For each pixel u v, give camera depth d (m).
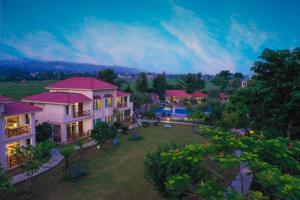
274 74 12.07
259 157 6.84
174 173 11.48
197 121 43.03
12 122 21.56
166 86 78.81
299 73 11.36
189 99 68.56
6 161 18.59
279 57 11.72
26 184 15.97
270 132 12.19
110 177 17.45
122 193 15.00
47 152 20.39
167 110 58.16
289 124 12.06
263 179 5.81
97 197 14.45
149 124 39.06
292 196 5.09
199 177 9.79
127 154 23.19
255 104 13.68
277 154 6.66
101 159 21.56
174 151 7.92
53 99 27.75
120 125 33.62
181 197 10.85
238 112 14.18
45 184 16.09
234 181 13.31
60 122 27.05
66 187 15.73
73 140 28.20
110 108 35.81
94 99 32.19
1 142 18.17
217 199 6.24
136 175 17.88
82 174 17.77
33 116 21.38
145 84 70.94
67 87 32.62
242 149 7.12
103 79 56.12
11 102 18.72
